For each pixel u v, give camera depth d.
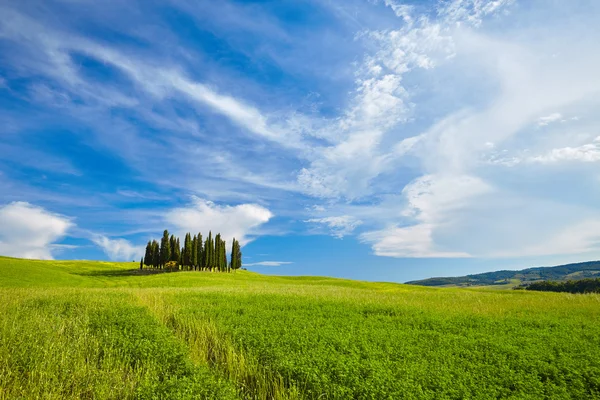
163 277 62.38
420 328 14.49
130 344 10.41
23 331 11.30
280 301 22.36
